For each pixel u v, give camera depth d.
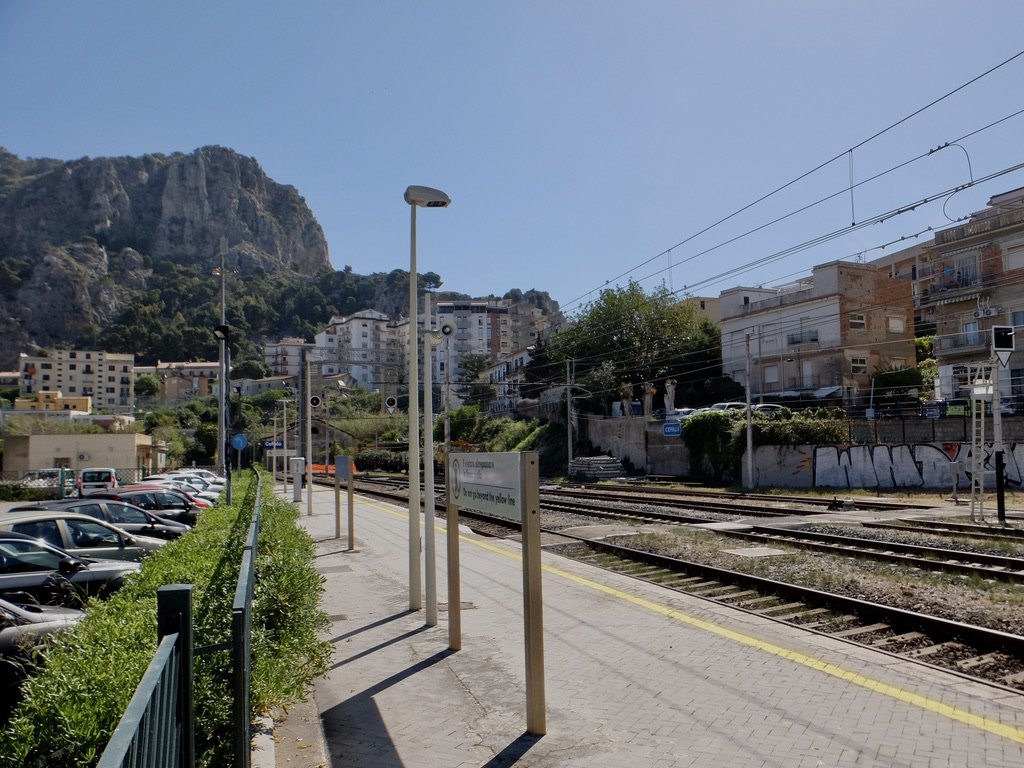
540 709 5.50
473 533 19.34
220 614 5.01
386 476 63.62
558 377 67.38
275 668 5.38
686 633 8.28
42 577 8.45
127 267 177.00
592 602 9.95
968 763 4.81
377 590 11.25
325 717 5.95
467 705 6.15
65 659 4.05
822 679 6.58
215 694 4.14
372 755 5.20
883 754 4.96
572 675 6.87
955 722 5.52
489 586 11.25
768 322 53.94
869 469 33.81
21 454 53.22
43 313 154.12
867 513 22.73
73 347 151.75
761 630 8.44
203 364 139.75
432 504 8.92
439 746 5.33
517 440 67.62
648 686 6.48
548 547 16.86
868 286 50.12
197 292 173.00
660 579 12.66
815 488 34.78
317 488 45.59
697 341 60.84
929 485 31.70
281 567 7.10
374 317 144.25
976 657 7.79
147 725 2.20
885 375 46.88
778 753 5.02
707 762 4.91
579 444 59.25
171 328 152.75
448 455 7.95
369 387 138.50
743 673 6.79
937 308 41.25
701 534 17.70
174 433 78.44
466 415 76.00
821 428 36.75
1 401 98.12
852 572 12.33
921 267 67.19
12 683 6.22
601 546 16.31
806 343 50.50
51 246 168.12
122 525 14.95
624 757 5.03
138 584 6.41
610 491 37.19
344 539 18.02
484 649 7.80
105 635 4.46
